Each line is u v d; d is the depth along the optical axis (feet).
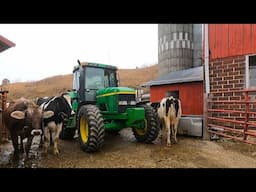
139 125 22.38
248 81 23.86
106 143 23.44
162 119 24.61
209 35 26.68
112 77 25.05
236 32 24.71
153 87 35.45
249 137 22.53
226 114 24.71
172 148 20.99
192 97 28.94
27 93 105.70
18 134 18.78
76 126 23.59
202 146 21.57
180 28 49.93
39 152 20.67
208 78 26.53
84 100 22.80
